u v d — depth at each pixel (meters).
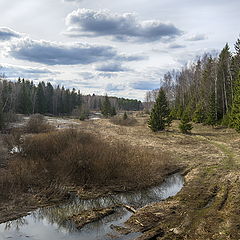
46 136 20.39
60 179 13.92
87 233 8.96
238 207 10.04
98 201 12.05
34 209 10.98
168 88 72.06
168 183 14.83
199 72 55.00
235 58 38.94
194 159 19.52
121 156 16.42
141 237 8.42
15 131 27.22
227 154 20.67
